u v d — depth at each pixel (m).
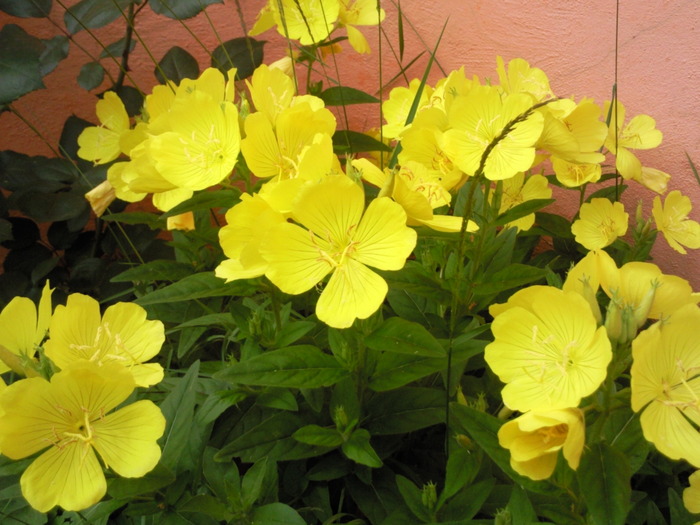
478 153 0.34
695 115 0.48
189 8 0.49
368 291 0.28
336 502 0.39
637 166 0.44
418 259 0.43
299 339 0.38
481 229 0.36
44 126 0.59
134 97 0.53
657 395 0.25
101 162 0.46
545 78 0.41
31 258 0.57
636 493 0.35
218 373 0.31
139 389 0.38
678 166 0.50
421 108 0.40
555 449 0.24
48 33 0.57
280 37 0.56
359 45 0.47
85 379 0.26
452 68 0.55
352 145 0.46
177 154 0.33
